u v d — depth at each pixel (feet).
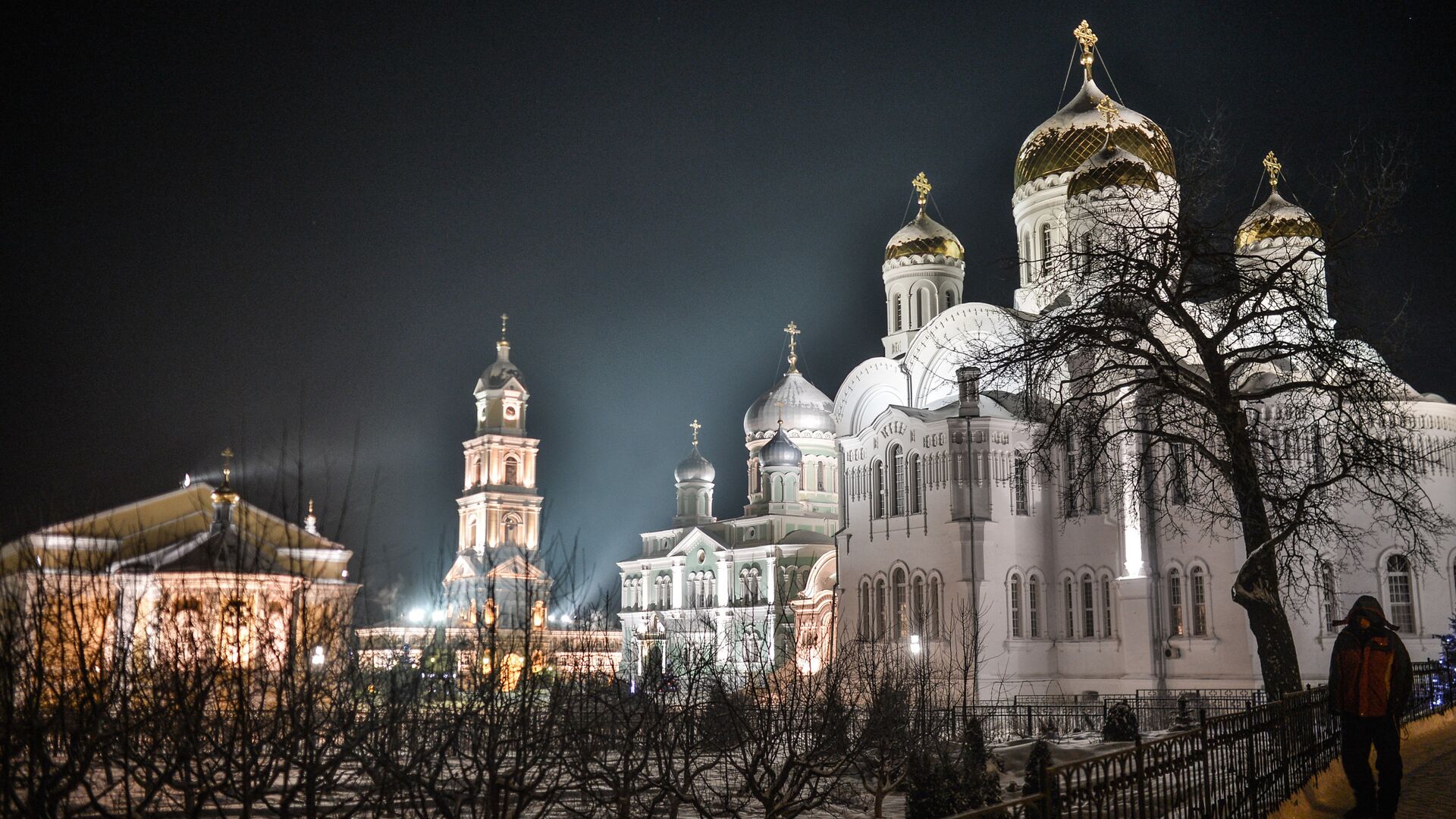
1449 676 122.93
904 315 260.62
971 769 77.87
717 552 321.11
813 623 255.29
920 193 270.67
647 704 75.72
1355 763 60.95
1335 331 109.09
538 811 78.13
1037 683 195.93
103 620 55.16
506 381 396.37
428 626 82.02
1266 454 119.65
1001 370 117.19
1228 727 57.16
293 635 55.11
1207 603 182.39
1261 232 132.05
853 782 100.42
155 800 64.03
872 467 218.79
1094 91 232.12
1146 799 53.98
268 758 57.00
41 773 52.75
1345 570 177.37
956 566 196.75
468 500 386.52
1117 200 188.75
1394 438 119.55
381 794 56.65
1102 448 110.42
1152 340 107.04
